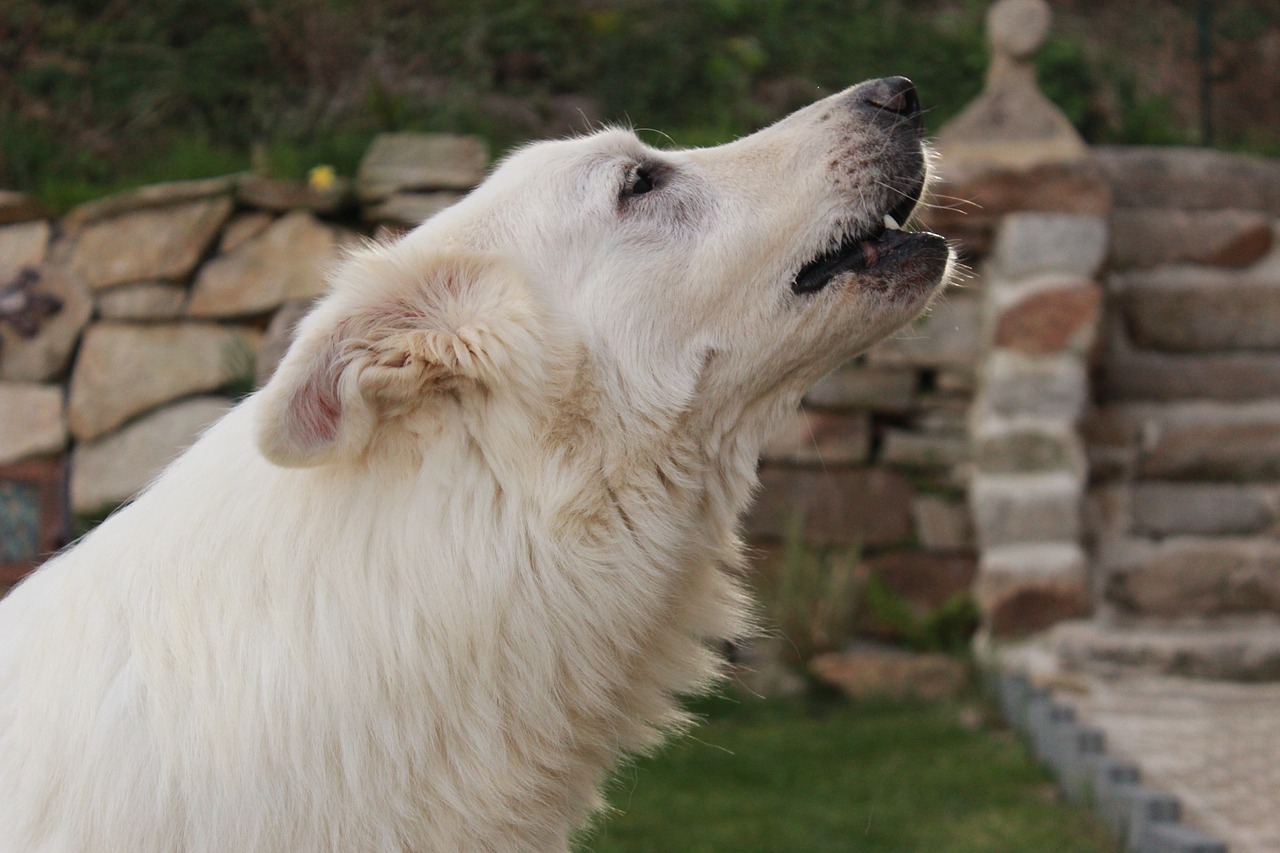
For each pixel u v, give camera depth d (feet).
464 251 8.13
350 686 7.17
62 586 7.58
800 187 8.96
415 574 7.41
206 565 7.33
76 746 6.89
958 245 23.22
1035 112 23.17
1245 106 35.32
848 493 23.35
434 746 7.34
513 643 7.63
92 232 23.41
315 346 7.14
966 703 20.76
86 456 23.06
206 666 7.07
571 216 8.73
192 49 30.37
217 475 7.65
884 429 23.68
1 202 23.67
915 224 22.45
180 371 23.03
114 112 28.99
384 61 30.14
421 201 23.13
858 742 18.84
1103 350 24.26
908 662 21.56
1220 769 15.70
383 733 7.20
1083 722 17.99
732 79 31.37
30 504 23.03
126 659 7.15
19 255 23.57
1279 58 36.06
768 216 8.84
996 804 15.97
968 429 23.39
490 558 7.59
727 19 33.32
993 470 22.00
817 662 21.74
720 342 8.70
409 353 7.54
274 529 7.38
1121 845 13.96
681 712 9.02
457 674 7.41
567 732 7.92
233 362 22.85
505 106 29.66
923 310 9.07
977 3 35.50
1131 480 23.99
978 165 22.66
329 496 7.48
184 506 7.57
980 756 18.01
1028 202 22.52
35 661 7.28
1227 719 18.20
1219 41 36.45
